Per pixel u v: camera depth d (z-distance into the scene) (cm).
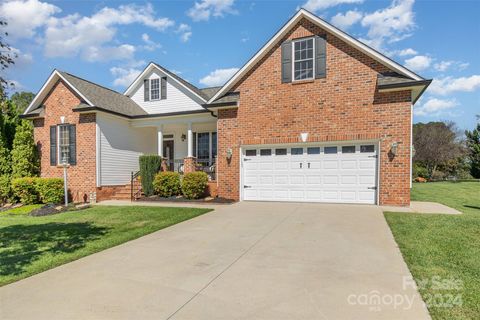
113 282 412
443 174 3198
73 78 1533
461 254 498
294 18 1148
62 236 701
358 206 1027
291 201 1173
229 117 1256
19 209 1230
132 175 1436
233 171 1246
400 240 590
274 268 456
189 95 1650
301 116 1150
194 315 315
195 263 487
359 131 1069
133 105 1711
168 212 982
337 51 1104
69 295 372
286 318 305
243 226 756
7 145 1487
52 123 1516
